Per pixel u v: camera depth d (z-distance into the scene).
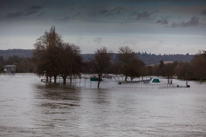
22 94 80.56
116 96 85.00
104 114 48.59
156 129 36.72
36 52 133.88
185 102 74.50
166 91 117.75
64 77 128.88
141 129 36.38
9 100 64.88
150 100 77.38
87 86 136.00
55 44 134.88
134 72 190.62
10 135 30.56
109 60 137.88
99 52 133.00
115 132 34.03
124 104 64.81
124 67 194.25
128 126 38.31
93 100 70.50
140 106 62.25
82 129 35.25
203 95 99.19
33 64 134.62
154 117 47.19
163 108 60.28
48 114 46.44
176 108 61.00
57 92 90.62
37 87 111.75
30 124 37.22
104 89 116.56
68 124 38.31
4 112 46.91
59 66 123.38
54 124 37.88
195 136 32.91
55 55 123.19
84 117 44.75
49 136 30.66
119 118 44.94
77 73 128.50
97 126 37.62
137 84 170.38
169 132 34.97
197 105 67.75
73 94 85.69
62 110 51.50
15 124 36.94
